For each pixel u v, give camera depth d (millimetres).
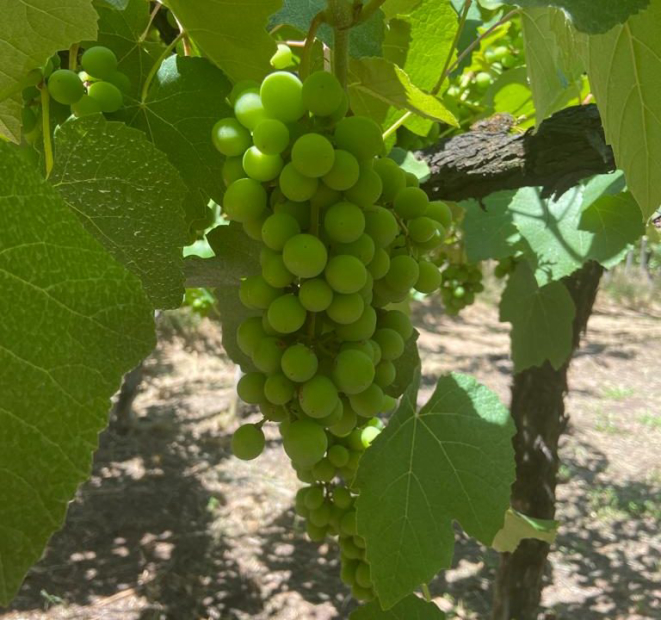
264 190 241
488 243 565
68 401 160
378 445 320
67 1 234
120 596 1599
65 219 162
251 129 240
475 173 414
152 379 2877
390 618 334
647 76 255
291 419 248
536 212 559
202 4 260
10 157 157
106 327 165
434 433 340
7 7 235
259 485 2127
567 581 1726
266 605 1618
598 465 2342
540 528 429
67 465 158
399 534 319
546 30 383
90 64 280
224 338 346
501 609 1165
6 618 1478
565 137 386
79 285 163
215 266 301
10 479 154
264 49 273
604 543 1889
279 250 232
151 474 2125
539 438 1001
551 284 736
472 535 334
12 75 262
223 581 1688
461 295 841
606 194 488
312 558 1806
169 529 1869
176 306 259
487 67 767
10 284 158
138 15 308
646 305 5039
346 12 233
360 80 308
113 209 246
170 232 252
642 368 3504
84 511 1909
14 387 157
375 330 263
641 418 2773
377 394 249
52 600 1554
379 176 247
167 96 291
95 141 237
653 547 1872
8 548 151
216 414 2582
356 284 224
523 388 1009
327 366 241
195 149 294
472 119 681
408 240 265
